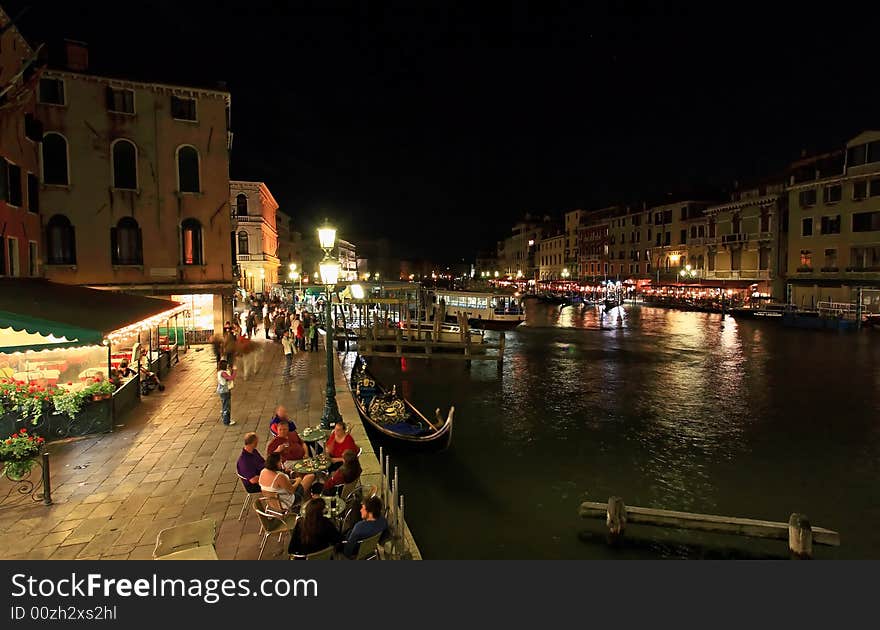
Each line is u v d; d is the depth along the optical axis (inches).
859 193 1606.8
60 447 411.5
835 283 1658.5
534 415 686.5
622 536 362.0
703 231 2359.7
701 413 692.1
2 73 655.1
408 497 439.8
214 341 803.4
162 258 888.3
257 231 1809.8
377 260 6092.5
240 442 426.3
